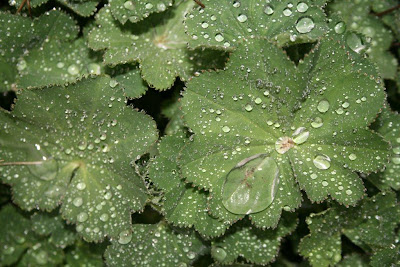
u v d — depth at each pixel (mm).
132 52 507
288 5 498
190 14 494
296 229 524
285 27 497
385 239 510
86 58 514
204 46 491
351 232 516
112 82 485
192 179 479
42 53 509
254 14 497
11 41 503
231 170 484
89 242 503
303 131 489
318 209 517
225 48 491
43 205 485
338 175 481
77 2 510
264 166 486
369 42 505
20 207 486
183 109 480
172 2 510
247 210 480
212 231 487
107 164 492
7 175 481
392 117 515
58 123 489
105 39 505
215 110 483
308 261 518
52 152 492
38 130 489
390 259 503
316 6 497
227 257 502
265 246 503
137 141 490
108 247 496
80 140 493
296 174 484
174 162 496
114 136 491
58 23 510
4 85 505
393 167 513
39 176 487
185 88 480
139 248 499
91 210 489
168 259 501
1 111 482
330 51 483
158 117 521
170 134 499
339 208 500
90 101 486
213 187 480
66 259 502
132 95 505
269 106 485
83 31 518
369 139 477
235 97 483
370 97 478
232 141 486
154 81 504
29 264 493
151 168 494
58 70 510
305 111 487
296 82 483
